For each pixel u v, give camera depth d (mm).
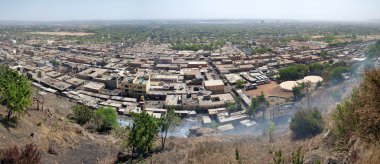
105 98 128750
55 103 105812
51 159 42375
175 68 190875
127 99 126938
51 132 51281
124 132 69500
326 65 165875
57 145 48094
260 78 158375
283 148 48594
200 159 45500
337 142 31844
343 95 101438
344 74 143875
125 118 108312
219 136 77938
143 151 53219
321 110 90000
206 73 175000
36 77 152250
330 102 101875
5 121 45406
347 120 29953
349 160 24391
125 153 52562
